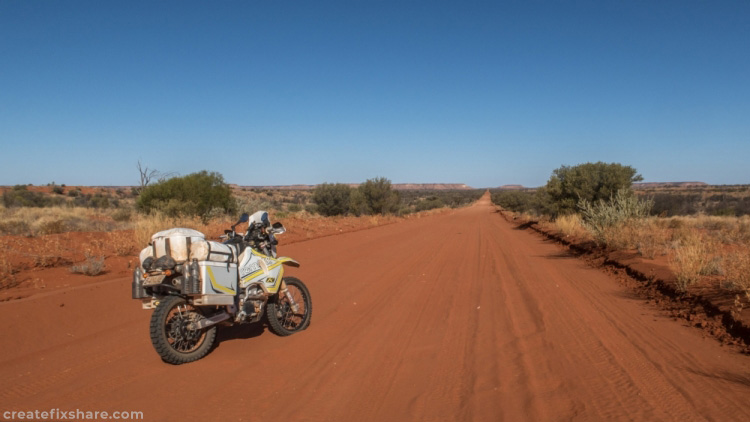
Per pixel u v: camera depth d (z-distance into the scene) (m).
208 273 5.65
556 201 30.11
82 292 8.58
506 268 13.69
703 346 6.25
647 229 16.19
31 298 7.96
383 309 8.80
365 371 5.64
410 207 76.75
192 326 5.77
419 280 11.80
